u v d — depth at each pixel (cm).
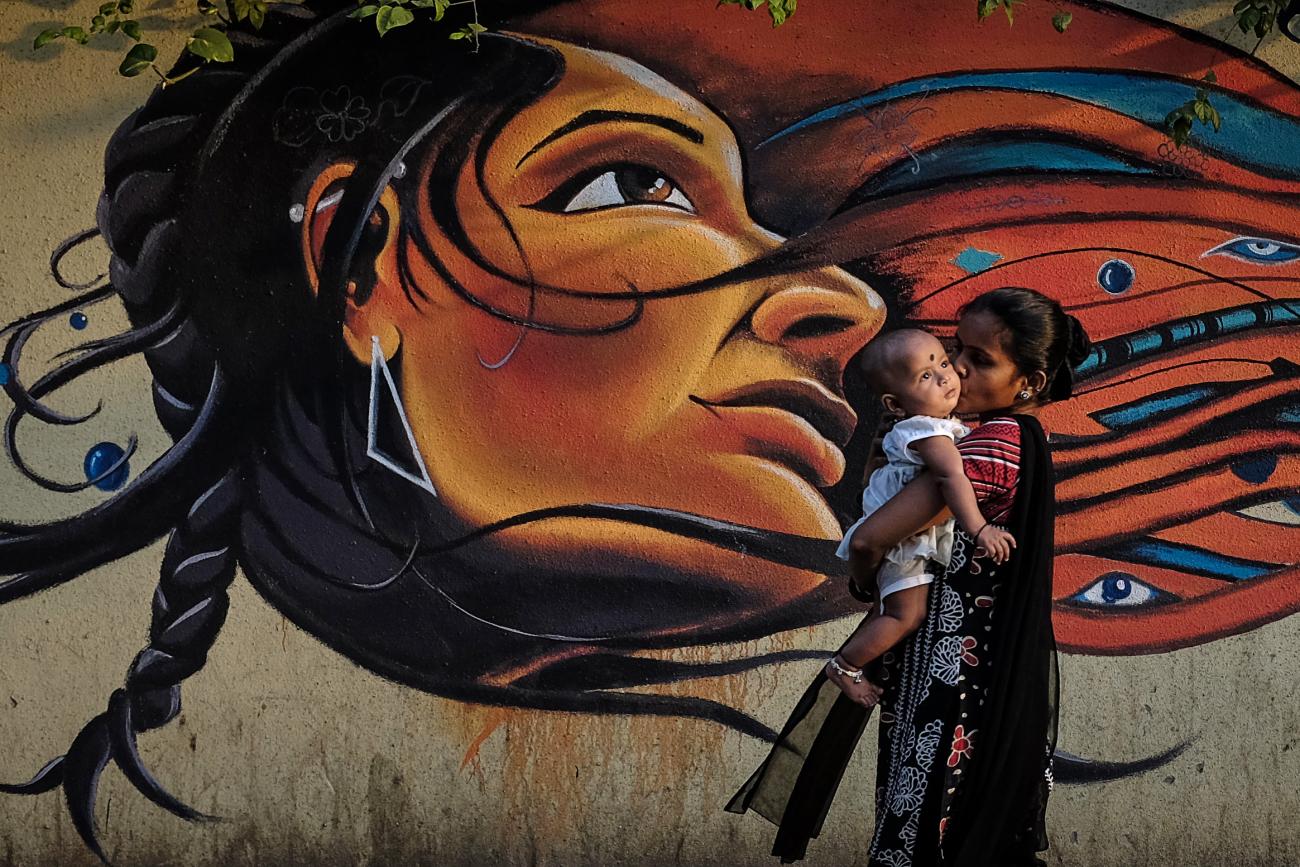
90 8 397
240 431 402
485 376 401
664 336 400
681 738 402
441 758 401
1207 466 401
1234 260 400
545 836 402
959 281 398
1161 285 400
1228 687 400
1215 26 396
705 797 402
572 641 401
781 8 358
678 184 400
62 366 400
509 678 401
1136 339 400
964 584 265
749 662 401
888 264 398
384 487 402
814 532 401
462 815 402
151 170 399
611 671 402
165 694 400
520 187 400
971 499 256
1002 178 399
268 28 399
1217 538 401
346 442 402
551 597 401
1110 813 399
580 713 401
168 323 400
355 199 400
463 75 399
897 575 271
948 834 258
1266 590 400
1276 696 401
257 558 401
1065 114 397
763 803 300
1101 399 400
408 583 401
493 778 402
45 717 399
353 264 401
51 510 400
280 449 402
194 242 400
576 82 399
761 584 401
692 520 401
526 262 401
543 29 398
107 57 398
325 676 401
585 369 401
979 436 265
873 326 399
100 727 399
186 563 400
